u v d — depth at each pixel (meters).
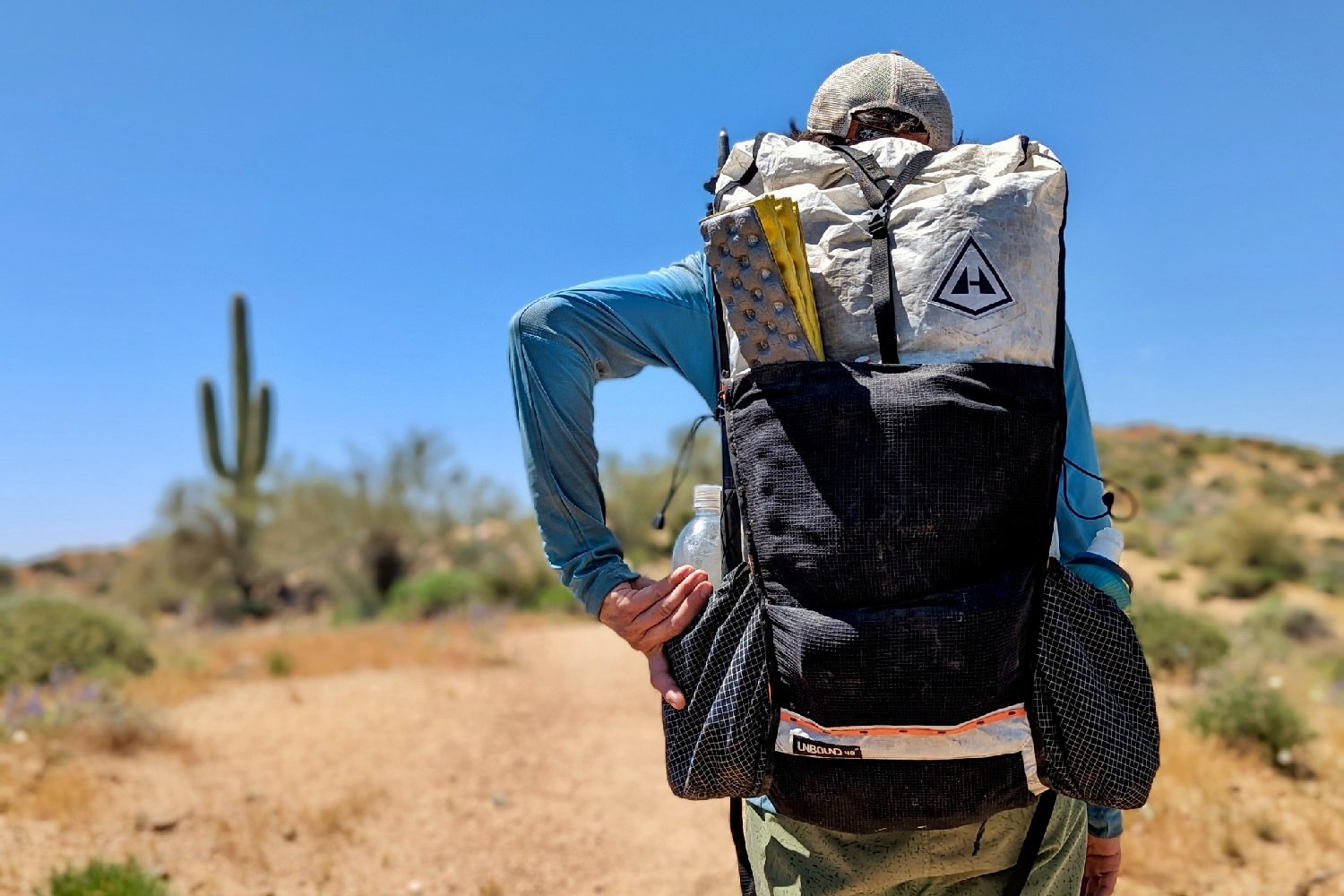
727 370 1.63
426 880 5.27
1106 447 63.38
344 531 29.72
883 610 1.38
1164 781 5.93
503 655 12.45
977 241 1.46
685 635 1.58
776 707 1.46
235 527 33.00
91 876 4.48
